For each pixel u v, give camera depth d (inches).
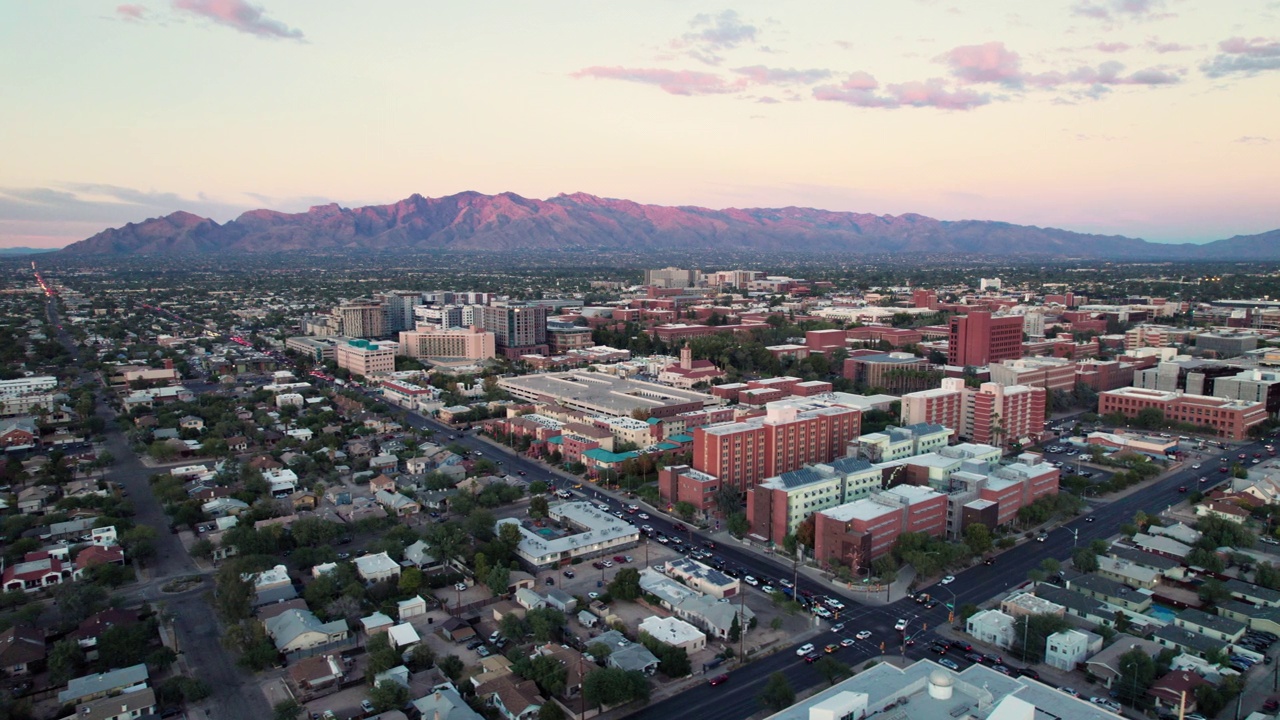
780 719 5949.8
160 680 7298.2
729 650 7844.5
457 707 6604.3
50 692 7081.7
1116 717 5797.2
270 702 6983.3
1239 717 6692.9
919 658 7775.6
